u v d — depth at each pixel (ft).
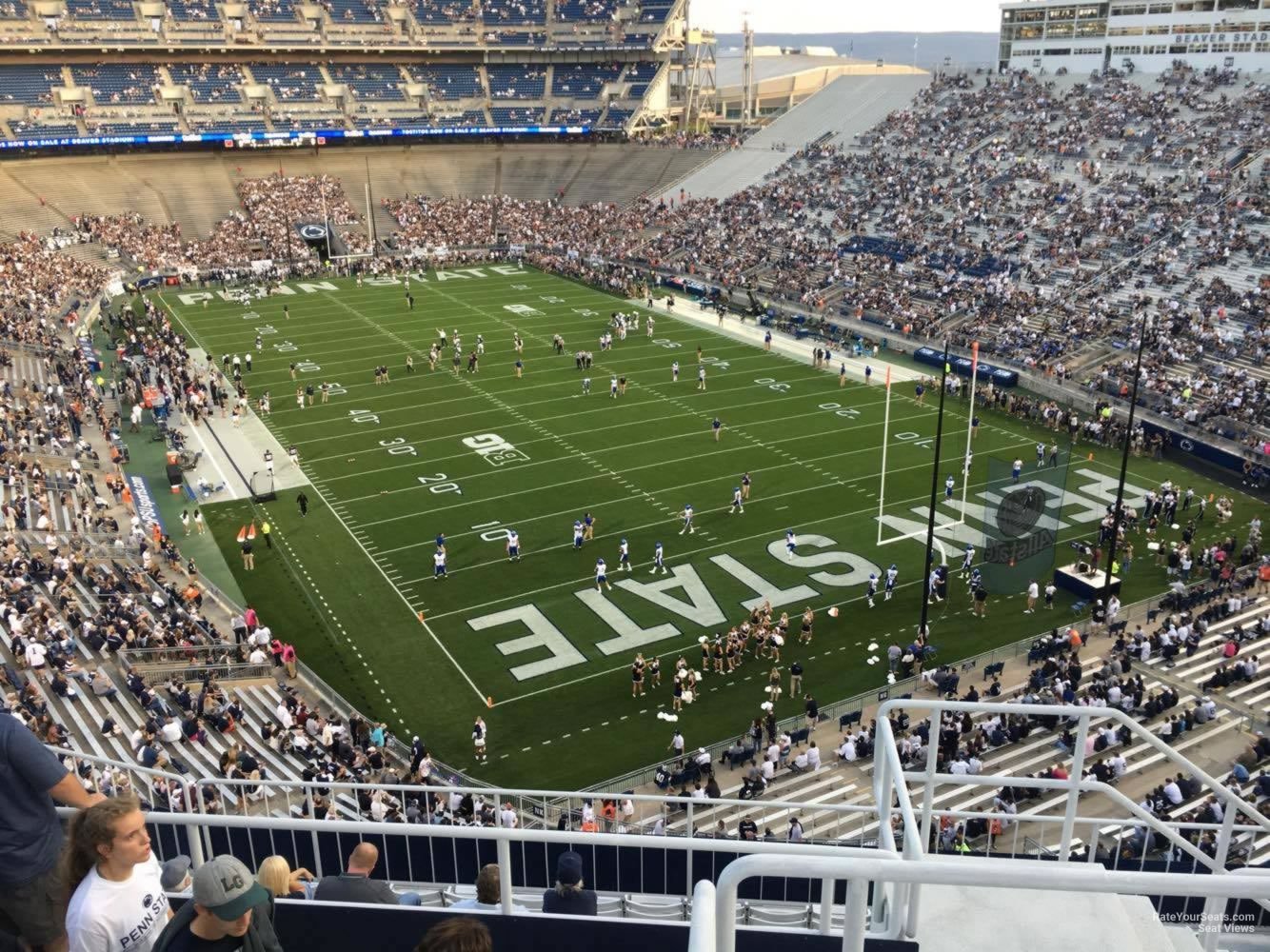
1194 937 15.61
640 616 88.07
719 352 168.04
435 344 169.07
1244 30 212.84
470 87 304.50
